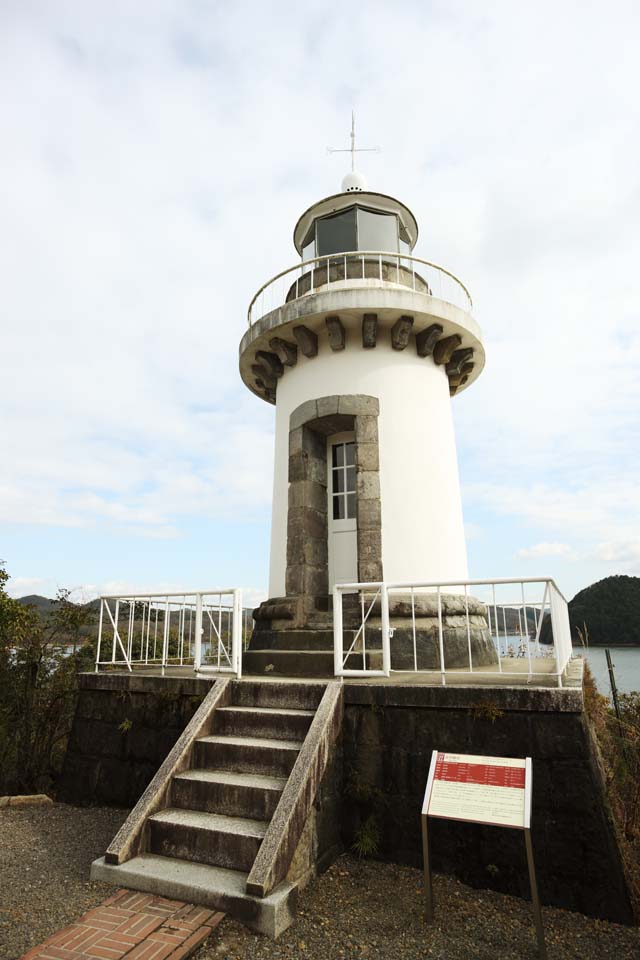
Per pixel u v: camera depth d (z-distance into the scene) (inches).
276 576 305.9
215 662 297.1
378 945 131.2
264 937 131.0
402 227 369.4
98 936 126.6
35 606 336.2
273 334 314.0
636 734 240.2
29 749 323.3
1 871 164.7
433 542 287.3
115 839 159.8
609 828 153.5
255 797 164.4
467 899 153.8
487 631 298.7
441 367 327.0
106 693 237.6
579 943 135.2
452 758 153.3
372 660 241.8
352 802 182.1
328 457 325.7
